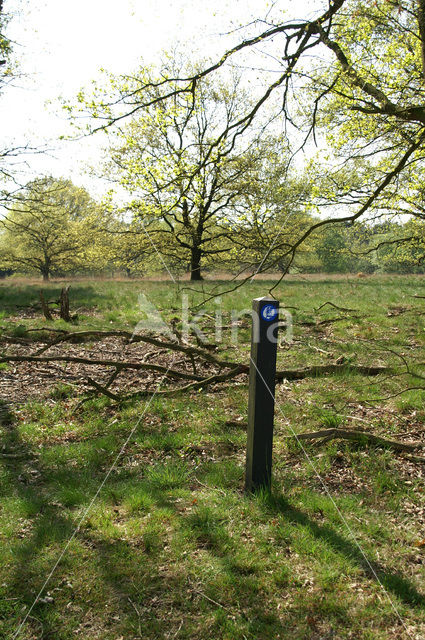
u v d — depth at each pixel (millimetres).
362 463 4133
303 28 5848
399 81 8859
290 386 6109
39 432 4770
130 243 23391
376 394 5750
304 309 11828
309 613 2521
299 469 4047
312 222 16203
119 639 2361
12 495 3613
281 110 6414
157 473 3895
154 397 5688
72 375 6695
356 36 7391
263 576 2768
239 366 5688
